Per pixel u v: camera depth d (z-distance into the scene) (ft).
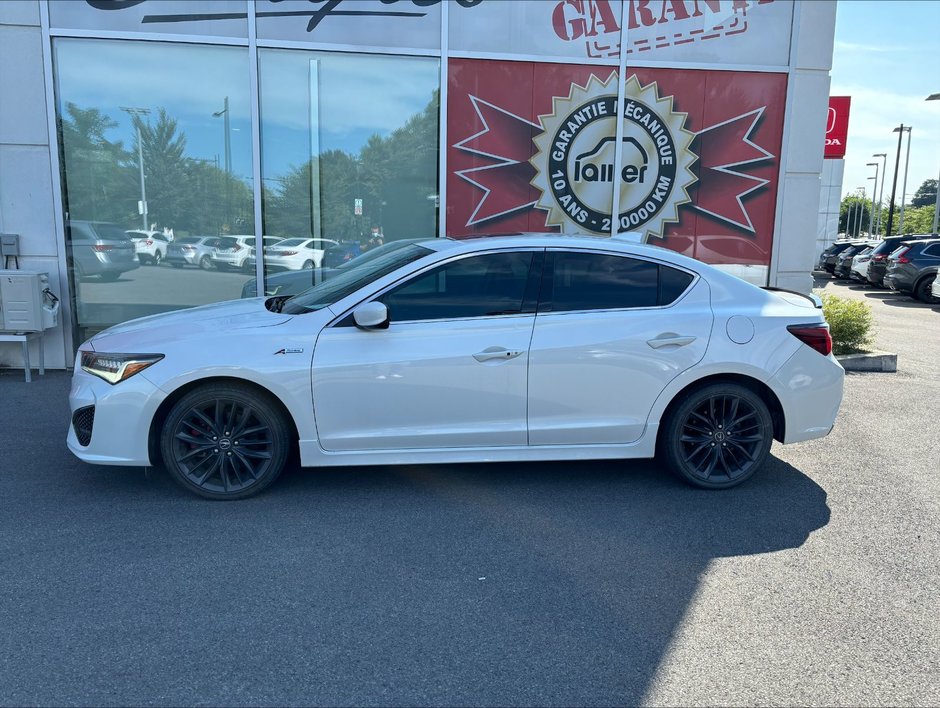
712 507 14.66
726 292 15.51
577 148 27.78
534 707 8.56
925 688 9.04
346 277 15.76
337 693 8.71
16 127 24.20
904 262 62.85
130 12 24.50
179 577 11.36
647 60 27.55
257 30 25.32
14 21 23.71
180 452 14.14
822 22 28.02
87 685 8.74
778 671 9.32
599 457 15.15
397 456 14.53
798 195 29.17
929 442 19.22
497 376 14.43
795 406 15.44
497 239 15.31
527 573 11.75
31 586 11.00
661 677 9.16
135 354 13.78
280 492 14.94
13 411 20.43
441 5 26.17
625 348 14.73
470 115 26.99
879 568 12.15
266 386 13.82
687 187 28.63
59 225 24.98
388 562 12.02
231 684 8.82
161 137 25.52
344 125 26.50
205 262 26.40
